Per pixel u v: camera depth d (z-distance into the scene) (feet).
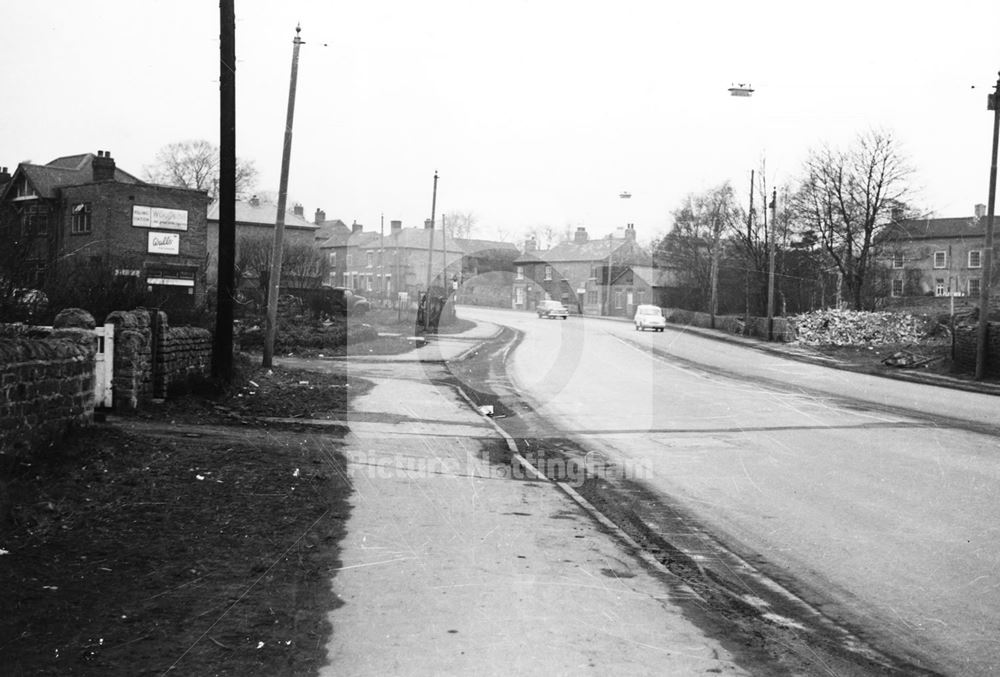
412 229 261.85
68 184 141.79
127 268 68.59
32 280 50.60
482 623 16.22
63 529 21.12
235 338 71.77
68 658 13.98
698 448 39.91
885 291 176.65
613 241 239.09
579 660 14.64
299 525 22.86
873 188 153.69
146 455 29.89
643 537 23.98
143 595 17.04
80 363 30.96
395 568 19.51
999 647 16.21
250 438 35.73
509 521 24.50
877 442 42.01
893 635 16.72
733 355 108.68
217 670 13.75
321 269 151.02
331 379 61.67
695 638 15.99
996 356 81.56
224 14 47.19
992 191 80.33
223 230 48.32
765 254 174.19
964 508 27.81
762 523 25.80
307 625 15.83
